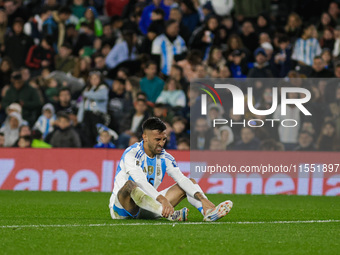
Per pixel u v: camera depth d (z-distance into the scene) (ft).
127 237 63.82
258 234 68.08
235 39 189.37
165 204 74.33
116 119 175.32
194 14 206.80
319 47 193.88
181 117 168.96
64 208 109.29
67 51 193.88
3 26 206.28
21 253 54.24
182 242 60.80
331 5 205.98
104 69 191.42
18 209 106.32
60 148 163.02
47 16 205.46
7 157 163.02
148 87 178.19
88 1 216.54
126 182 77.36
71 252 54.80
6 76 192.65
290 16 196.54
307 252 56.39
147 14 204.23
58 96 182.91
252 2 207.00
